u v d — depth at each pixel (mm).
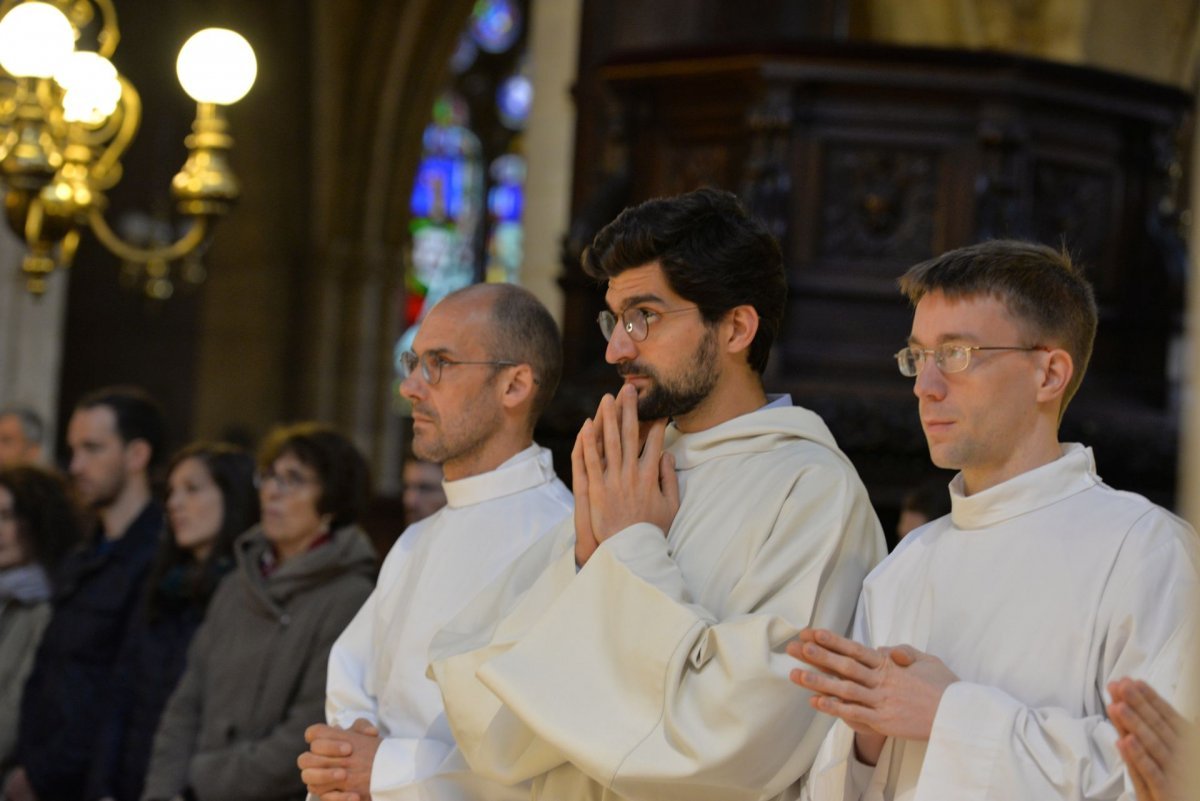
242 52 7305
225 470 6199
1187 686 2684
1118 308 8016
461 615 3922
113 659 6465
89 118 7277
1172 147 8102
